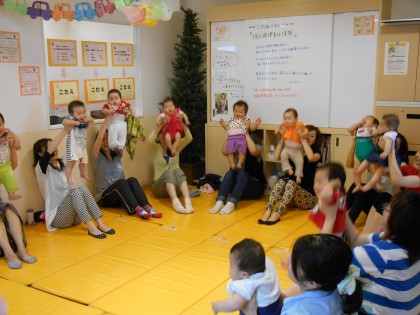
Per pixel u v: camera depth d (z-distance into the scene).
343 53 4.70
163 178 4.87
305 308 1.52
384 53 4.33
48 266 3.36
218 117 5.58
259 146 5.34
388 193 3.62
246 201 5.08
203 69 6.06
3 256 3.54
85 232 4.07
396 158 3.67
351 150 4.33
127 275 3.21
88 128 4.79
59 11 4.10
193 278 3.15
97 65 4.96
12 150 3.92
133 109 5.12
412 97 4.25
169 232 4.06
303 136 4.41
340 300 1.58
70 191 4.00
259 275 2.12
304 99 4.98
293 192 4.48
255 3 5.09
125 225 4.26
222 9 5.33
